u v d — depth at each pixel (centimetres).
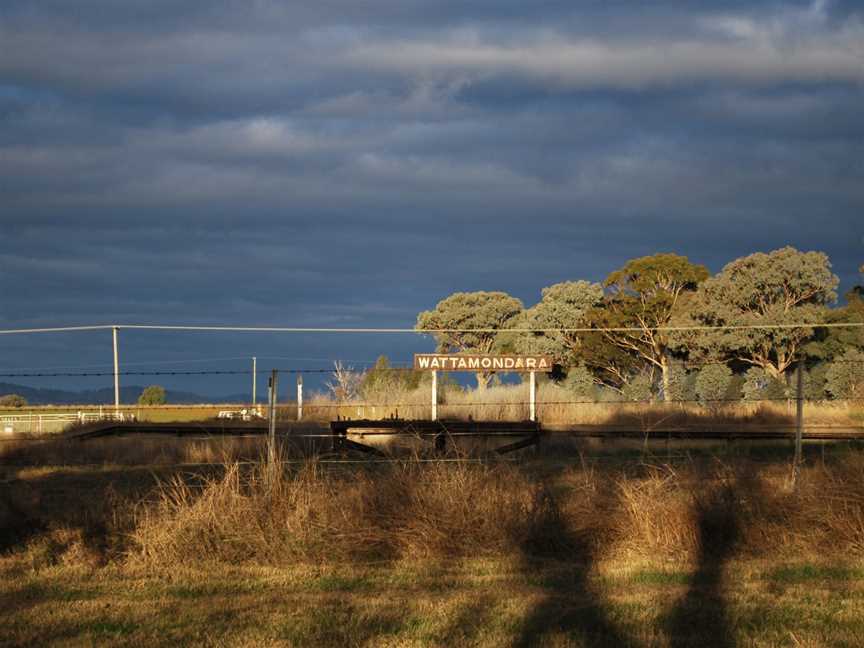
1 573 1304
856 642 1002
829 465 1675
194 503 1459
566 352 6794
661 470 1661
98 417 3834
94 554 1377
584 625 1075
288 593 1224
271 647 994
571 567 1351
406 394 3794
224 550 1383
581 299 6994
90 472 2361
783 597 1188
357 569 1342
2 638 1024
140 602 1172
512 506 1455
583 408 3459
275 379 1563
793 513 1451
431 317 8688
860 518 1430
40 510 1619
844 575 1302
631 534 1432
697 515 1428
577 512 1461
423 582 1271
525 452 2812
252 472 1540
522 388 3847
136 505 1515
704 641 1016
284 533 1406
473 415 3419
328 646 999
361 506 1439
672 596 1196
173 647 997
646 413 3331
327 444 2794
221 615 1116
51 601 1177
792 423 3169
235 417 3859
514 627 1065
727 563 1364
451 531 1422
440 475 1502
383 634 1041
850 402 3419
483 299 8694
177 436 3247
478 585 1260
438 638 1024
